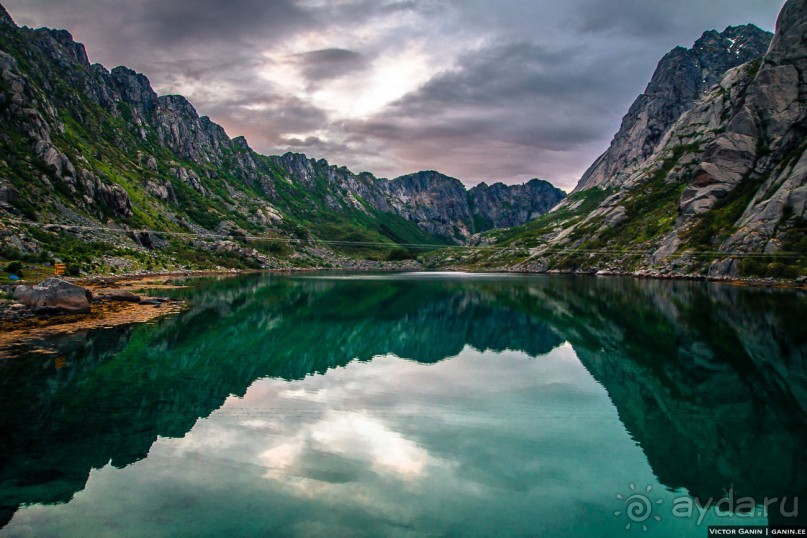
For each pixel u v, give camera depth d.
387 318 63.75
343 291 108.62
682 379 31.66
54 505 15.66
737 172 163.75
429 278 177.25
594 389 29.64
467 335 50.88
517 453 20.19
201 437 21.50
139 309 61.69
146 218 198.88
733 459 19.52
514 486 17.33
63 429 22.11
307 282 140.38
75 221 138.00
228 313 62.78
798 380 30.77
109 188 171.12
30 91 175.25
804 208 119.00
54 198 139.62
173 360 35.97
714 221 153.62
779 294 83.00
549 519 15.23
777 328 49.25
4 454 19.45
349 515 15.30
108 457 19.31
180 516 15.07
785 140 156.38
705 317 57.69
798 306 65.50
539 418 24.52
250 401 26.80
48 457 19.22
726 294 84.88
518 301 86.62
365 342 46.00
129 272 119.19
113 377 30.78
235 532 14.23
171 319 54.91
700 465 19.05
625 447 20.81
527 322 60.19
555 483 17.58
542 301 85.56
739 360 36.44
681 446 20.92
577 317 63.31
